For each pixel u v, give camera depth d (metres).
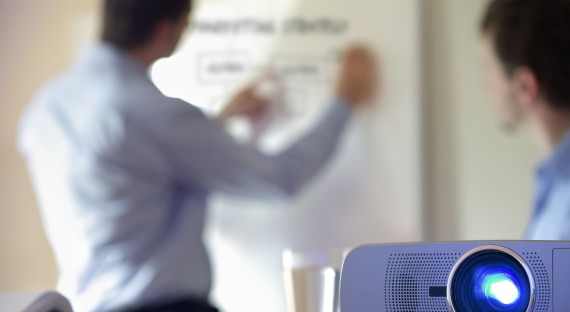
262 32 2.34
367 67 2.31
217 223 2.33
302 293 0.94
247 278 2.33
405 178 2.31
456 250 0.83
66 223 2.16
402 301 0.83
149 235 2.10
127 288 2.09
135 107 2.08
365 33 2.32
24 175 2.31
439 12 2.34
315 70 2.32
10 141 2.32
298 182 2.21
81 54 2.19
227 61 2.34
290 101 2.32
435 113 2.34
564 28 1.56
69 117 2.15
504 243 0.83
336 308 0.95
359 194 2.32
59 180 2.17
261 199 2.21
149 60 2.14
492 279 0.83
